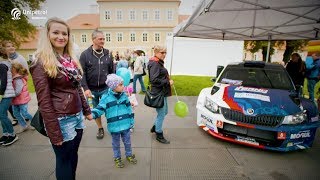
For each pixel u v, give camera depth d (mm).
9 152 3389
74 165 2211
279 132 3125
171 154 3373
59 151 1942
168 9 42625
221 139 3934
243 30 5750
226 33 6090
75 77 1930
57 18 1874
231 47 14289
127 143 3025
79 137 2104
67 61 1932
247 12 4281
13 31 23672
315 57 6789
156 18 42844
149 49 43438
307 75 6926
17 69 3895
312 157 3346
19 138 3904
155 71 3320
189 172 2887
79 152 3389
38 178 2725
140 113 5578
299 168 3035
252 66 4812
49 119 1729
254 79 4414
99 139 3881
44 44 1780
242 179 2766
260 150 3531
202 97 4133
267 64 4852
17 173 2826
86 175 2770
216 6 3705
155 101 3400
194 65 14609
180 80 12031
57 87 1831
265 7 3635
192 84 10570
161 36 43188
